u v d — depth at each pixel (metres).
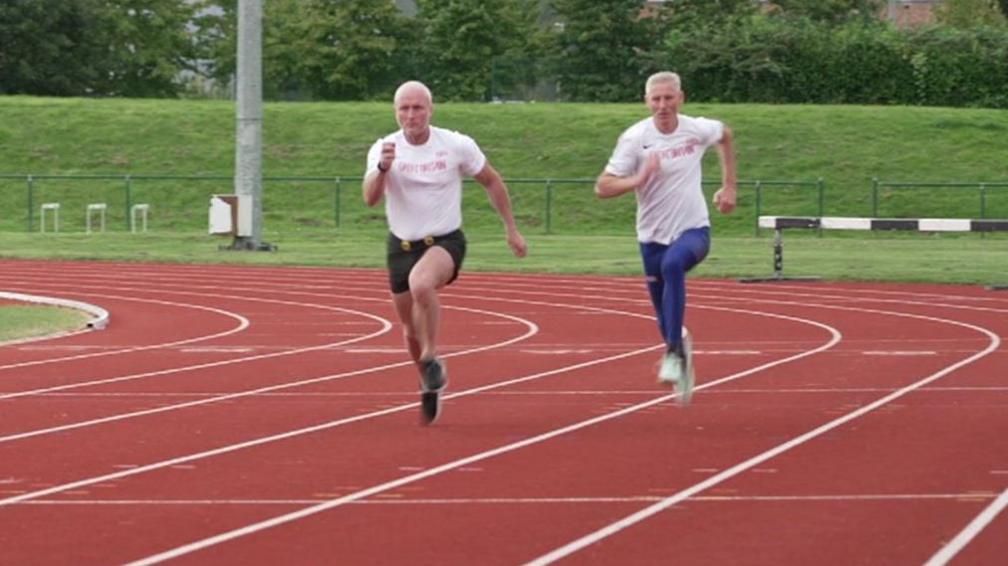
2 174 69.94
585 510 11.75
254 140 49.50
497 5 97.56
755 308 31.61
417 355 16.73
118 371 21.52
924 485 12.61
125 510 11.86
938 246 54.16
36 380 20.48
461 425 16.23
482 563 10.03
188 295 35.97
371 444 14.99
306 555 10.30
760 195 65.38
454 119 76.31
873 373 20.52
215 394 18.98
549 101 101.62
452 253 15.80
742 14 99.25
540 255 48.19
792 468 13.47
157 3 104.44
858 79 86.06
